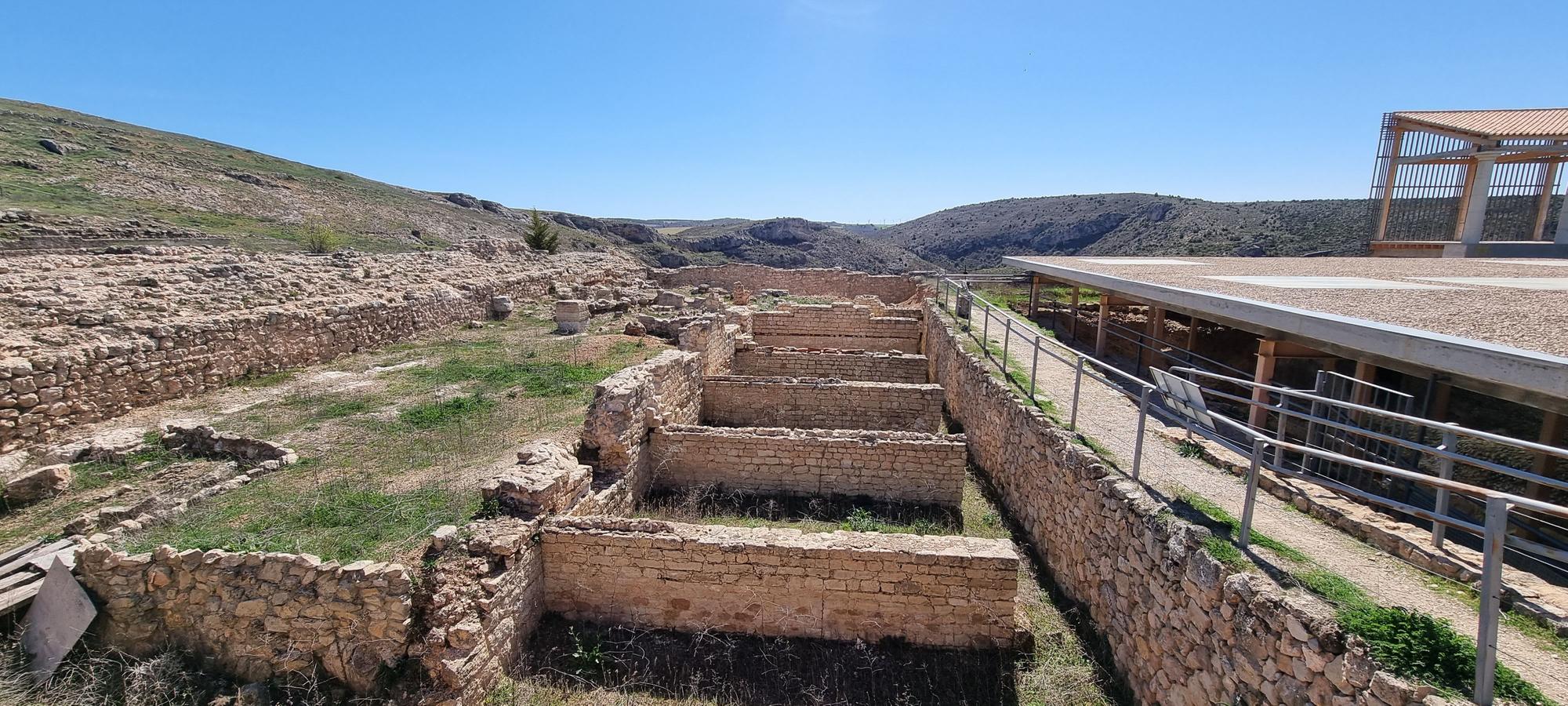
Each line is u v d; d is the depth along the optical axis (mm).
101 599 6977
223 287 17422
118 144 54750
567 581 7891
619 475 10133
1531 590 5168
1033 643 7492
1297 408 10430
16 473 9992
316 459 10430
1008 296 27359
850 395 14539
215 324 14523
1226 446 6266
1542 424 7371
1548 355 5062
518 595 7348
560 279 33188
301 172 72250
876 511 10758
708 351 16391
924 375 18047
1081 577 7934
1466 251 18625
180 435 11219
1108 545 7258
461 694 6352
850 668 7207
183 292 16422
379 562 6715
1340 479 8797
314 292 19359
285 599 6652
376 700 6336
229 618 6754
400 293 21312
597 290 28938
